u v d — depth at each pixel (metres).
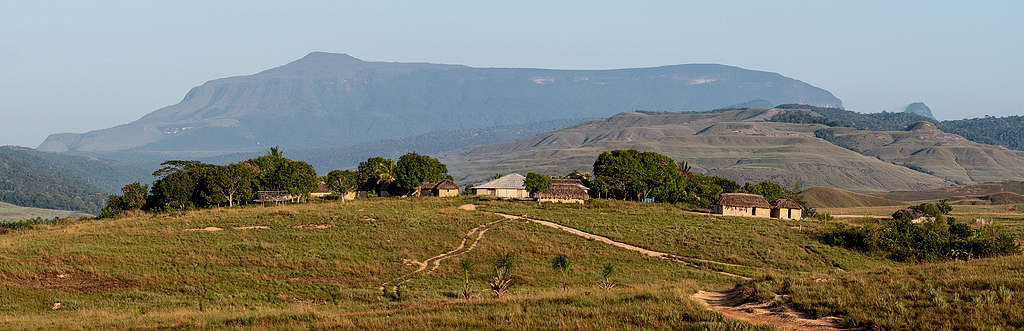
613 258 71.56
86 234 75.25
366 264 63.38
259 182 123.94
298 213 93.62
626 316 32.03
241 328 33.34
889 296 31.80
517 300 38.31
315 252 67.19
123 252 63.41
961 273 36.16
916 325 27.89
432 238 77.88
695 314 31.83
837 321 29.95
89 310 44.06
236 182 115.38
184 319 36.34
